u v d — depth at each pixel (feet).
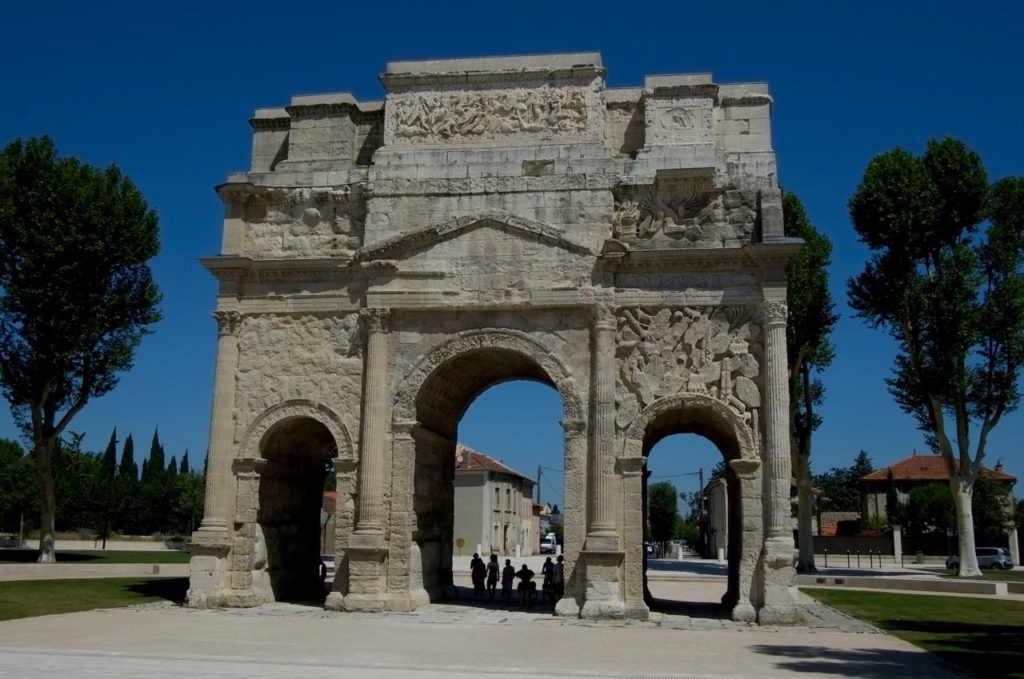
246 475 114.11
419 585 114.42
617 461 107.34
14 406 164.55
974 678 62.54
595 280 110.83
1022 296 157.89
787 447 104.47
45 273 156.04
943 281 158.61
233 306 117.29
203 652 70.85
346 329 116.06
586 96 117.60
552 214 113.80
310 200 120.26
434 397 119.44
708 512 377.09
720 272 110.73
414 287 113.80
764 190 111.55
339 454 112.78
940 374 159.63
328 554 300.81
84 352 160.15
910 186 159.74
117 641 77.05
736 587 117.91
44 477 161.48
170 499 348.79
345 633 85.87
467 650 74.84
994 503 308.81
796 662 70.44
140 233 165.17
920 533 309.22
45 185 156.76
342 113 123.24
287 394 115.34
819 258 175.83
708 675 62.85
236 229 119.75
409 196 116.88
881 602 126.82
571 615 104.37
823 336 182.60
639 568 104.58
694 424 126.82
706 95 116.47
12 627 86.74
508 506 345.51
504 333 111.96
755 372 107.96
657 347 109.91
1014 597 136.77
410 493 110.93
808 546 185.47
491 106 119.34
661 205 113.09
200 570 111.14
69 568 149.18
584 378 109.70
